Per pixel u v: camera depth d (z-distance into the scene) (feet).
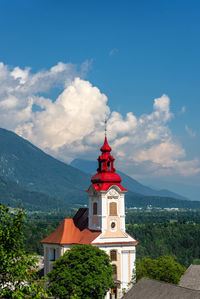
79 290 309.63
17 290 168.96
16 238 175.94
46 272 419.95
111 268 339.98
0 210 174.91
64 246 402.93
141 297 223.10
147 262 362.74
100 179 400.47
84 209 430.20
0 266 169.58
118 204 400.67
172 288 213.87
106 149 407.23
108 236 392.88
